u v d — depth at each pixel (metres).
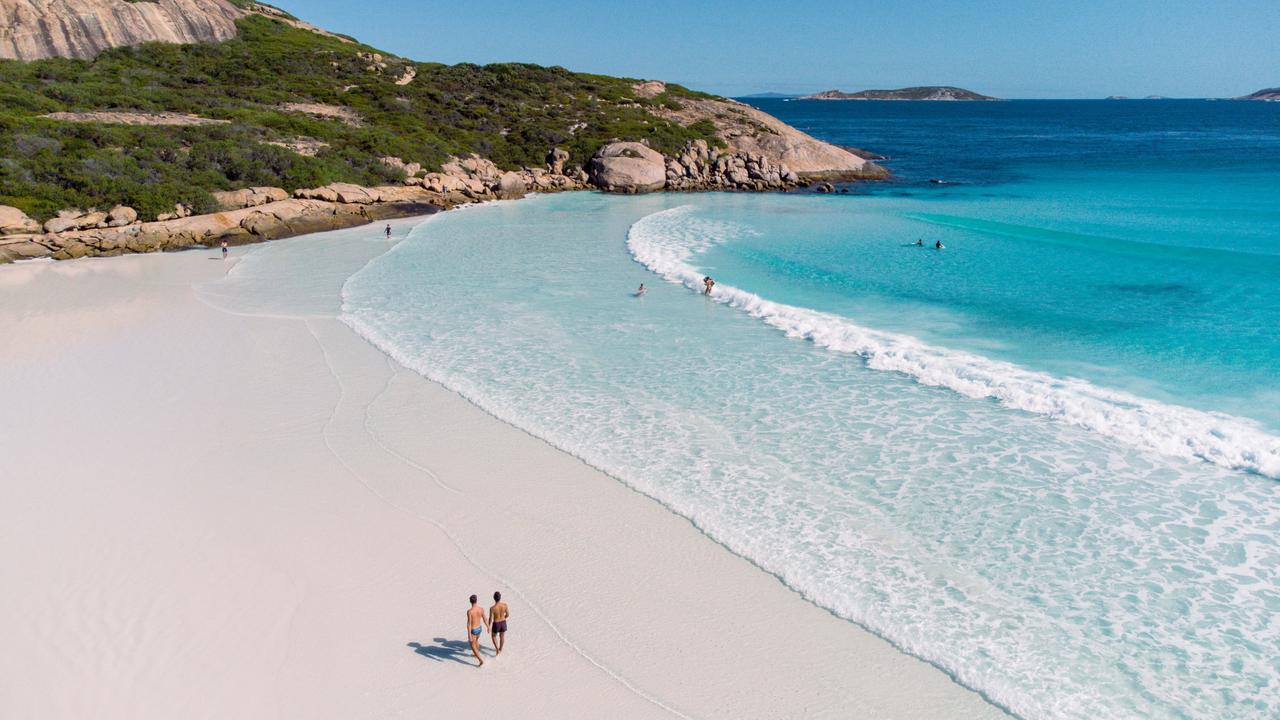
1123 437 18.94
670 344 26.44
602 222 52.00
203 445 18.77
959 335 26.86
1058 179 74.62
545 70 105.25
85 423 19.92
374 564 14.16
